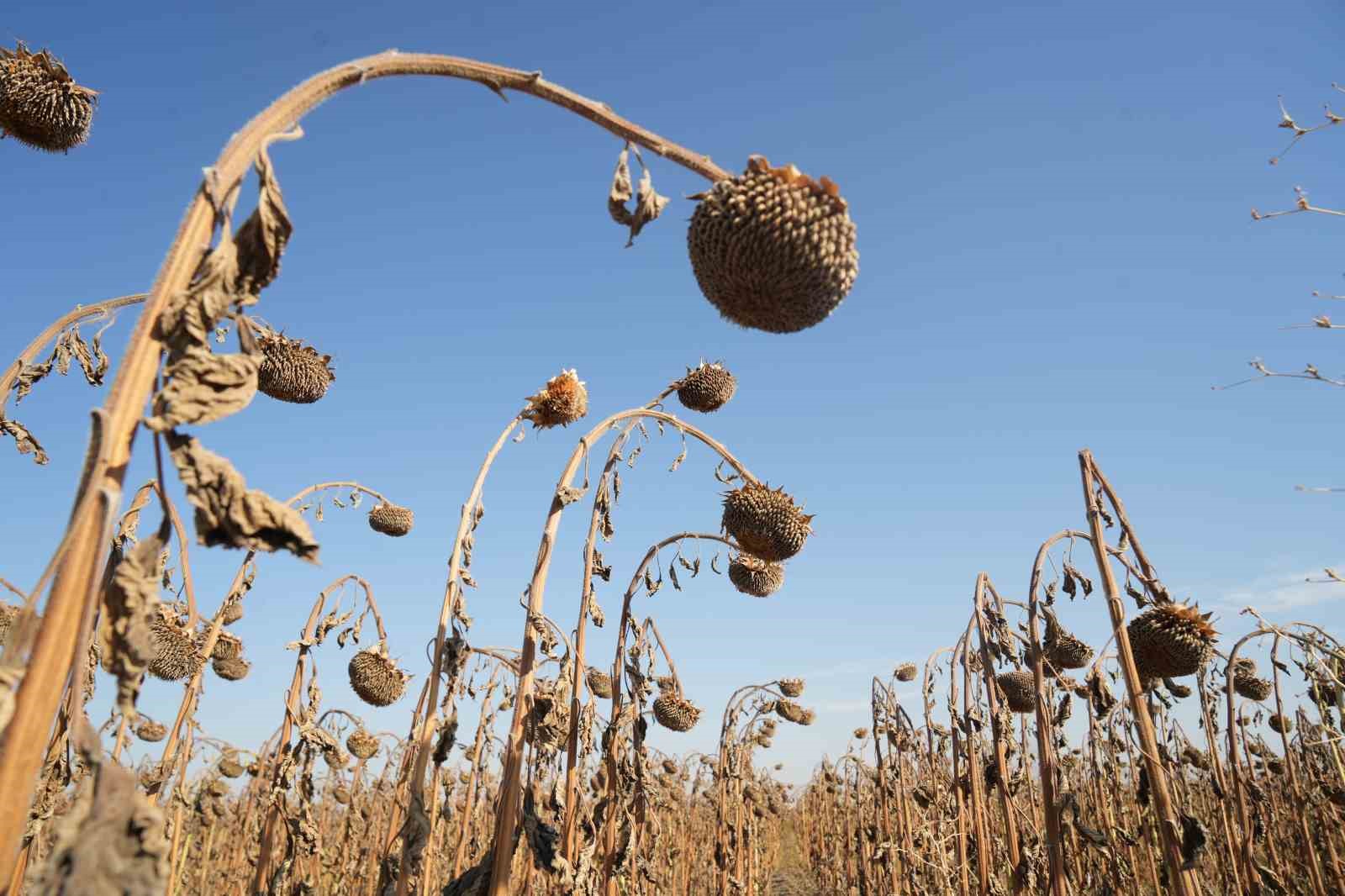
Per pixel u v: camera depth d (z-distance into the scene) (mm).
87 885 1586
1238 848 8109
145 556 1784
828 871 20047
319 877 10242
